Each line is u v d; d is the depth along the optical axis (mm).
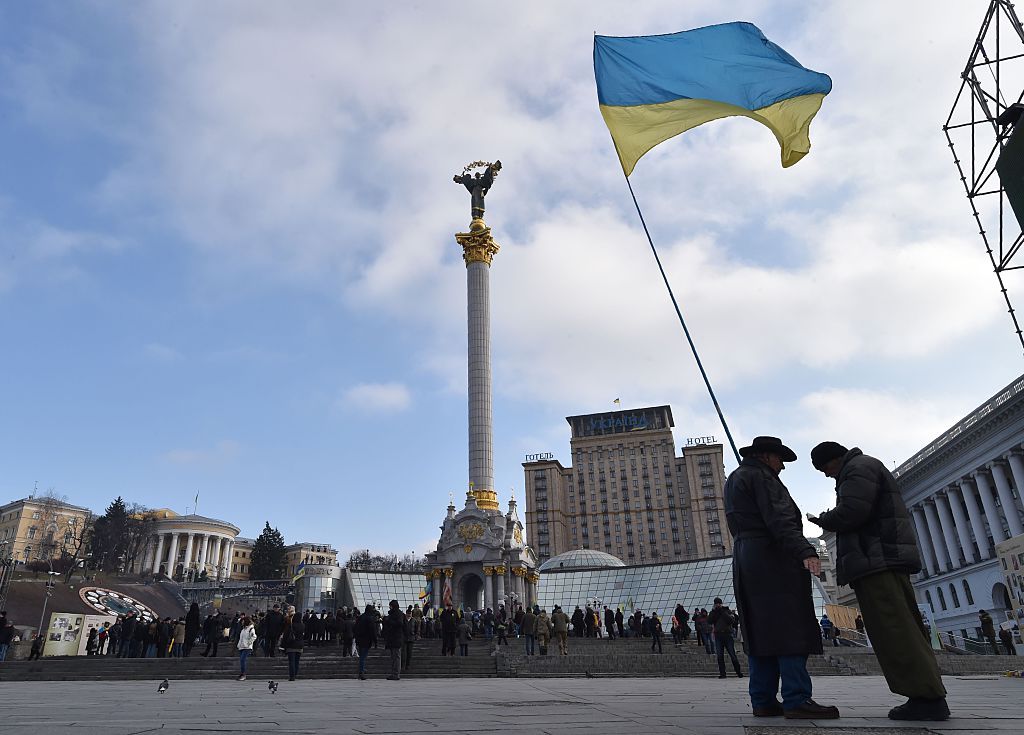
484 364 61281
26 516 135875
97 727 5434
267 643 31953
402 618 23359
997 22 18062
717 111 13961
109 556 123750
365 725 5570
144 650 34844
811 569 6055
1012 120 13469
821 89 13992
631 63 14133
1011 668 23469
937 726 5219
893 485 6426
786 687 6094
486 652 34938
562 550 164625
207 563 148500
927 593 70938
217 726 5566
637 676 24359
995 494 63656
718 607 22672
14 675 27609
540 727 5328
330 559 165000
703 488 163125
